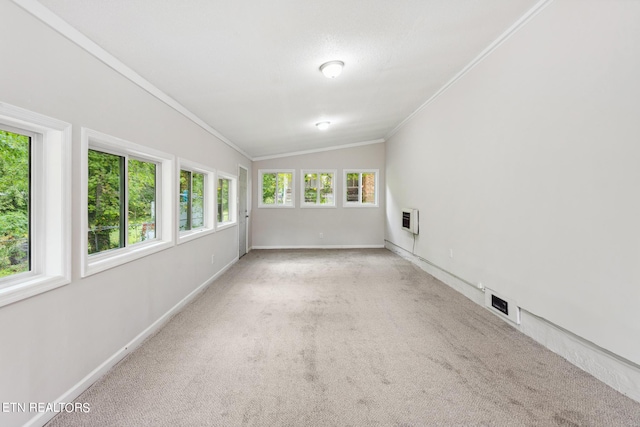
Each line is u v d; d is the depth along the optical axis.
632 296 1.64
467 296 3.46
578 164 1.94
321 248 7.27
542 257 2.26
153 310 2.59
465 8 2.14
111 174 2.25
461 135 3.45
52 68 1.57
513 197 2.57
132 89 2.31
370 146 7.25
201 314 2.98
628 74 1.63
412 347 2.29
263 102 3.47
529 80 2.35
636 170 1.60
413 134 5.09
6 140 1.48
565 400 1.66
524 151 2.43
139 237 2.65
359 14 2.05
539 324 2.33
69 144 1.67
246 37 2.11
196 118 3.57
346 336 2.48
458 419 1.52
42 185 1.62
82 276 1.77
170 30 1.90
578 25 1.92
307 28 2.12
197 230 3.93
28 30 1.43
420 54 2.80
